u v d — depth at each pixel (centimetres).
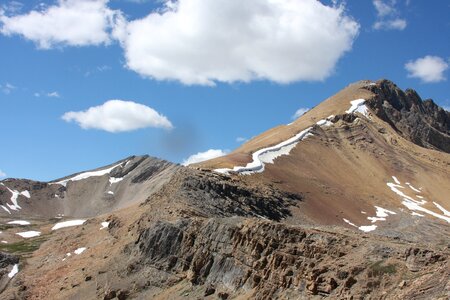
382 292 3903
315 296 4441
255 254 5597
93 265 8775
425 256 3981
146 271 7294
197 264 6438
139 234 8300
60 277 9181
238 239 6084
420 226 10775
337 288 4300
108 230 11162
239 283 5588
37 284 9331
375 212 12194
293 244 5219
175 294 6347
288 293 4762
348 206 12031
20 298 8812
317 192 12106
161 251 7381
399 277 3956
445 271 3603
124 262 8025
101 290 7556
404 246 4441
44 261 11150
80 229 12812
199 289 6141
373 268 4188
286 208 10306
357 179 14638
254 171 11675
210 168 10956
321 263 4709
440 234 10125
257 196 9819
